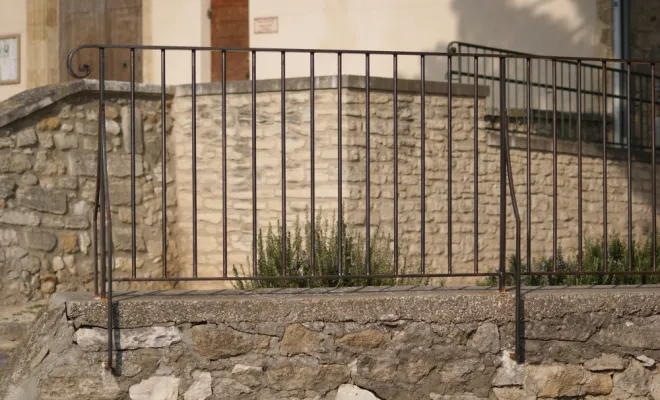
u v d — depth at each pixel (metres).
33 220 10.01
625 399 5.43
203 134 11.35
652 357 5.43
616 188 12.94
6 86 16.47
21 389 5.05
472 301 5.29
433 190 11.24
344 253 7.74
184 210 11.51
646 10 13.71
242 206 11.20
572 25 13.38
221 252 11.34
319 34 14.37
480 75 12.62
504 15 13.53
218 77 15.13
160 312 5.09
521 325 5.32
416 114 11.08
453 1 13.73
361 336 5.22
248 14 14.91
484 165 11.60
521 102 13.39
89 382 5.02
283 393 5.18
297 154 10.94
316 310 5.18
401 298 5.25
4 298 9.74
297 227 8.32
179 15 15.09
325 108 10.78
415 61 13.90
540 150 12.16
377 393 5.23
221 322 5.13
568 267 9.07
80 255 10.43
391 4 14.02
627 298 5.42
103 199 5.16
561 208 12.34
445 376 5.27
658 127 13.60
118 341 5.05
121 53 15.55
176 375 5.10
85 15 15.84
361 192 10.73
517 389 5.32
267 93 11.06
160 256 11.26
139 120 11.06
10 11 16.38
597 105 13.41
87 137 10.54
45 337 5.11
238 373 5.14
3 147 9.80
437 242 11.27
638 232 13.14
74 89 10.36
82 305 5.04
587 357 5.38
